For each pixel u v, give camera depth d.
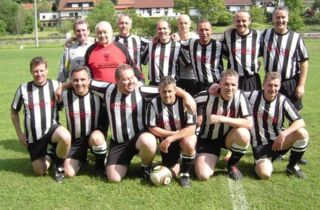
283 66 5.56
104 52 5.55
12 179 4.98
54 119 5.05
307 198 4.44
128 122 4.91
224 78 4.74
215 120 4.83
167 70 6.14
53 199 4.46
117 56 5.57
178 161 5.12
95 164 5.28
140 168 5.34
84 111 5.00
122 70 4.71
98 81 5.04
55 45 39.06
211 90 4.94
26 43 41.78
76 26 5.94
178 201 4.39
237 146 4.84
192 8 65.38
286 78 5.60
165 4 81.88
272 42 5.57
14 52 30.42
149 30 47.59
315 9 75.44
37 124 4.93
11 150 6.20
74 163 5.06
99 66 5.54
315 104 9.30
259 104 5.05
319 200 4.39
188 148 4.66
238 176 4.95
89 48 5.65
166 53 6.10
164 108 4.78
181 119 4.80
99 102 5.04
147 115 4.86
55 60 22.06
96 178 4.98
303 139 4.84
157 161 5.61
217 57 5.93
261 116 5.06
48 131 4.95
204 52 5.93
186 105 4.68
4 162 5.62
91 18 57.72
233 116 4.95
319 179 4.93
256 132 5.14
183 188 4.70
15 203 4.38
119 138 4.96
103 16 58.00
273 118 5.04
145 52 6.30
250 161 5.58
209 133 5.11
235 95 4.89
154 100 4.81
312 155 5.77
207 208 4.24
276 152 5.18
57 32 63.94
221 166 5.39
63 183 4.86
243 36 5.65
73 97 4.99
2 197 4.51
